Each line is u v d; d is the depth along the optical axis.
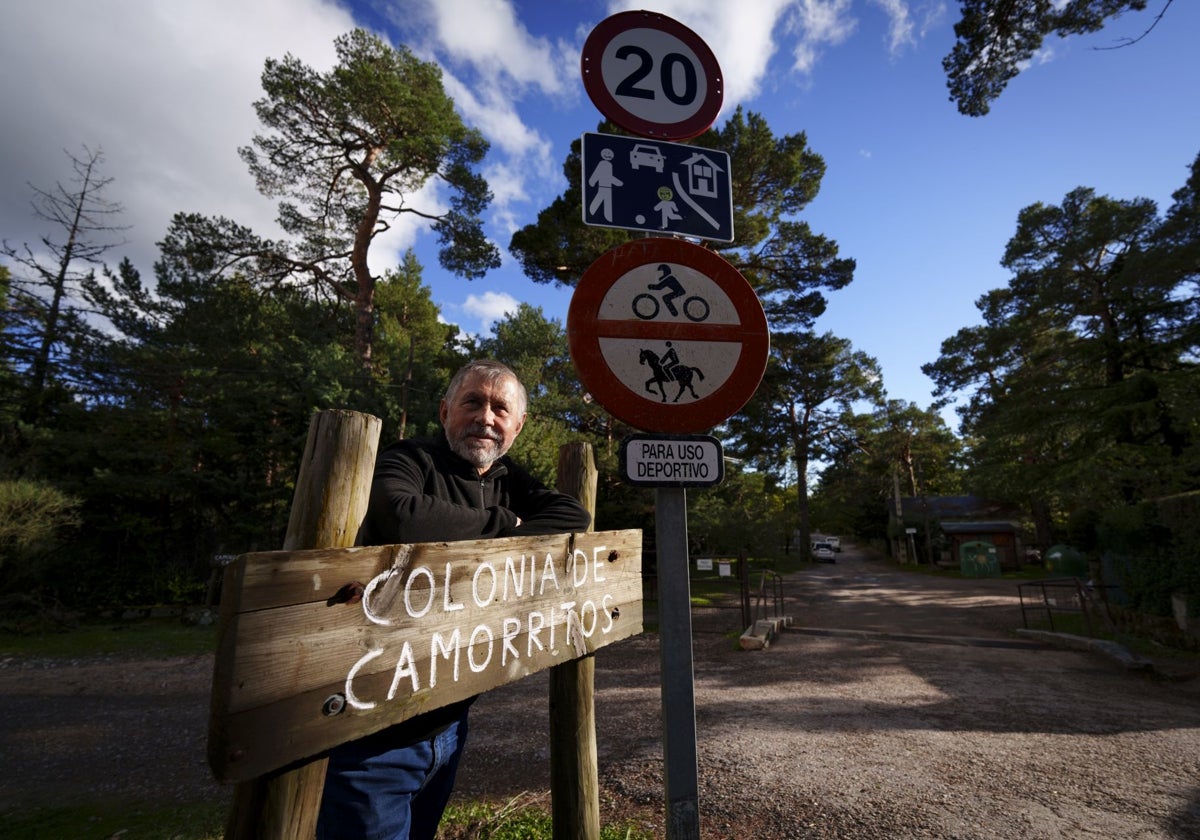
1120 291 18.59
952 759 4.55
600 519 19.56
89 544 16.27
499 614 1.46
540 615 1.62
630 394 2.05
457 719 1.71
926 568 37.16
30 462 15.91
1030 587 23.09
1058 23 9.07
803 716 5.91
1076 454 18.62
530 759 4.91
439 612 1.27
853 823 3.46
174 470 16.80
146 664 10.51
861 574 34.00
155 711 7.63
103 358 17.83
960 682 7.64
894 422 53.16
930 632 12.42
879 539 53.22
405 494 1.42
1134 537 11.30
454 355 28.80
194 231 21.11
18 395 17.59
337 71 20.11
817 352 29.20
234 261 22.19
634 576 2.18
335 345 18.45
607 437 23.95
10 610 14.03
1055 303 21.14
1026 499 34.53
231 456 18.11
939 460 57.03
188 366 18.02
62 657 11.05
